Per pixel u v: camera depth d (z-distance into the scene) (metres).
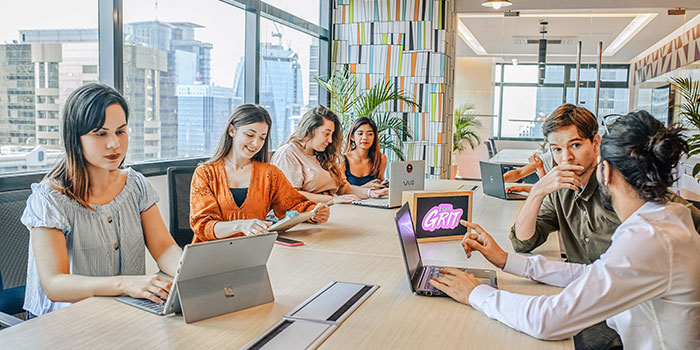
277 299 1.74
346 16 6.75
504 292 1.62
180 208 3.09
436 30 6.44
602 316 1.43
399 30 6.57
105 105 1.89
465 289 1.75
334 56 6.82
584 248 2.33
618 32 6.74
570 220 2.36
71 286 1.75
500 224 3.09
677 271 1.40
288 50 6.11
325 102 6.95
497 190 4.09
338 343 1.41
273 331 1.48
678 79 6.53
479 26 7.13
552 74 6.98
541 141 7.10
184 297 1.53
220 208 2.78
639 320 1.56
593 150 2.22
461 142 9.69
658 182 1.45
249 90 5.41
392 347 1.39
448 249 2.50
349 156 4.62
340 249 2.44
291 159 3.88
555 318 1.44
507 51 7.09
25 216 1.88
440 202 2.65
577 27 6.86
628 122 1.49
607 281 1.42
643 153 1.45
